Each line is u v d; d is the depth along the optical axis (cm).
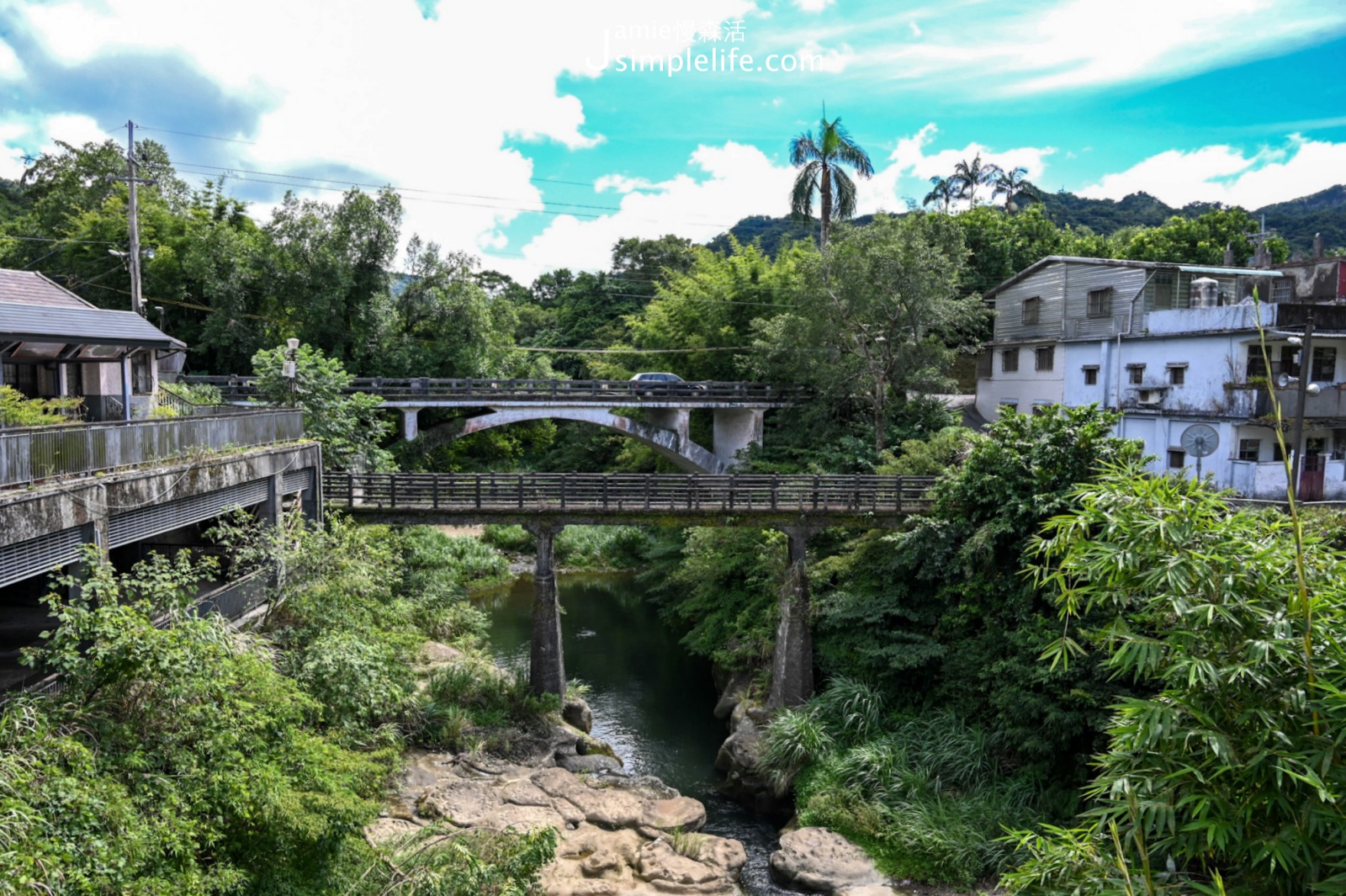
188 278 3553
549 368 4634
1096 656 1371
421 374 3691
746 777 1747
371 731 1388
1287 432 2227
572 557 3534
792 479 2038
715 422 3688
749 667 2203
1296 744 598
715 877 1358
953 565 1755
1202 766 631
